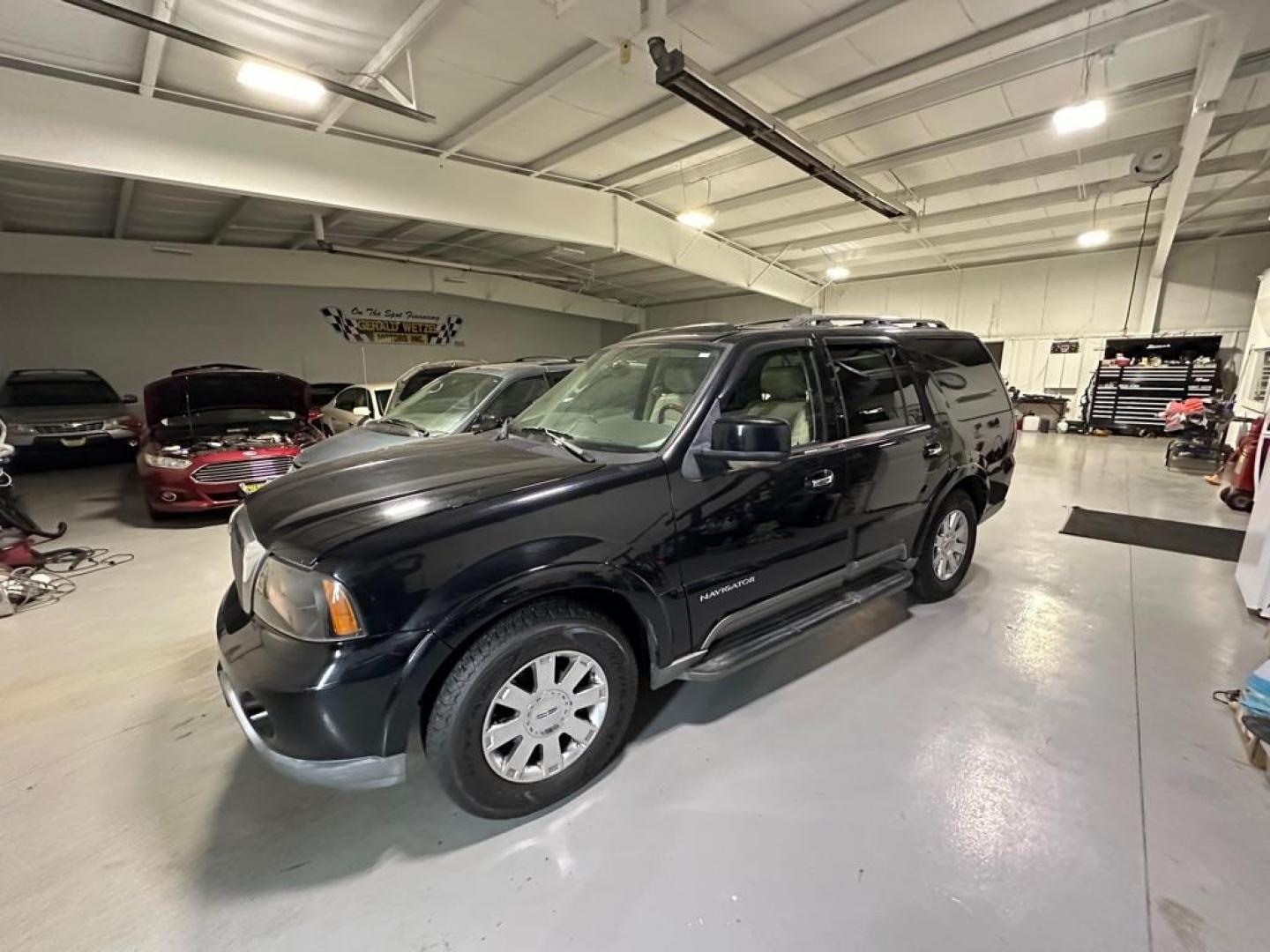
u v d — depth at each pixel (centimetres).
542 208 747
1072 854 163
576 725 186
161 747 216
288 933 145
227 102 509
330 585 150
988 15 403
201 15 379
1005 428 363
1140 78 477
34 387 841
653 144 636
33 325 958
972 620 314
